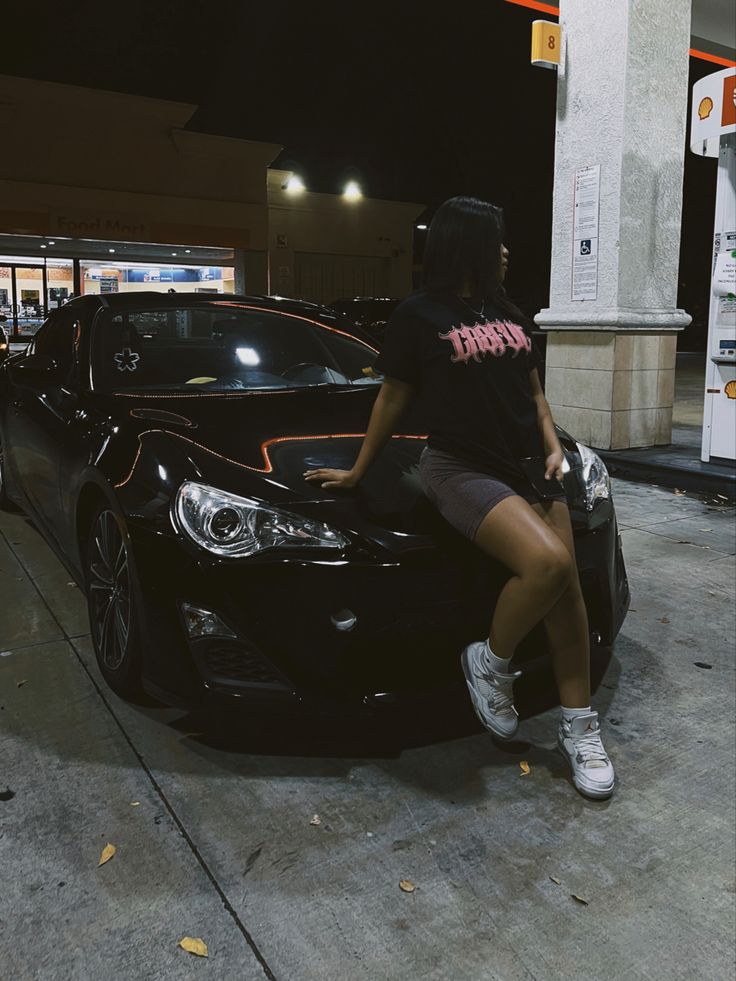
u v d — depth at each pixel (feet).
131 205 61.87
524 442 6.98
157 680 7.85
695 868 6.49
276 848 6.65
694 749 8.23
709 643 10.77
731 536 15.76
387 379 7.16
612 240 21.76
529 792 7.47
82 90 57.57
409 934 5.78
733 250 19.19
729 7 28.22
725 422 20.06
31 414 12.85
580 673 7.49
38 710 8.74
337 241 78.84
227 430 9.26
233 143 64.85
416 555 7.29
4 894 6.09
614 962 5.55
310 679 7.28
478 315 6.84
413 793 7.43
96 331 11.94
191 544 7.50
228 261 72.64
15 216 57.47
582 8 21.50
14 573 13.00
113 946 5.63
